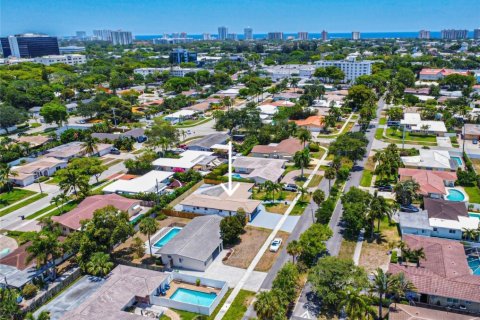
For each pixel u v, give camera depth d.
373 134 184.38
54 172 149.38
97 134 187.38
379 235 97.12
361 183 128.38
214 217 102.56
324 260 74.19
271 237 98.56
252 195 123.00
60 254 83.81
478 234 91.69
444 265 78.69
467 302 70.81
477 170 137.12
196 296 79.06
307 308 71.88
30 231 101.75
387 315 69.06
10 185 136.00
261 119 196.50
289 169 144.00
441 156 143.25
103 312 69.31
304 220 106.25
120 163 157.38
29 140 182.12
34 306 75.12
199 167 146.88
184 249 88.19
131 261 90.31
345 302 65.12
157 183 123.94
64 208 118.88
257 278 82.81
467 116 195.50
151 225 89.75
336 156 141.88
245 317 71.56
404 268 78.38
